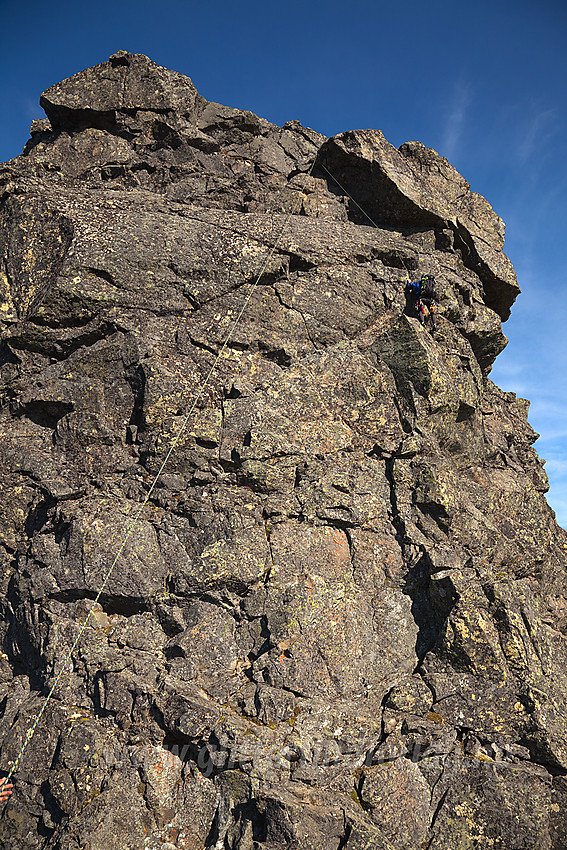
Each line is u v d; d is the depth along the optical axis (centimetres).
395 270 1605
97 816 909
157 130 1672
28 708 1041
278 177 1720
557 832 1016
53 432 1340
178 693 1008
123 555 1157
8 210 1476
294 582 1161
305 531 1227
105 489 1246
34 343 1370
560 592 1493
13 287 1420
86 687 1047
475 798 1005
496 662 1102
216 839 919
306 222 1619
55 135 1678
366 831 919
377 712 1085
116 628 1127
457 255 1731
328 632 1109
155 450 1276
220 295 1446
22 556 1197
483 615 1138
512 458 1683
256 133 1767
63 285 1352
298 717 1027
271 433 1294
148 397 1295
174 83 1680
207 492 1256
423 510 1285
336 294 1519
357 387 1395
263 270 1474
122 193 1594
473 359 1602
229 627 1123
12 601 1195
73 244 1395
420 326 1480
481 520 1316
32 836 938
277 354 1430
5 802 970
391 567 1238
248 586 1154
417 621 1202
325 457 1316
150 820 938
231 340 1403
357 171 1692
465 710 1084
